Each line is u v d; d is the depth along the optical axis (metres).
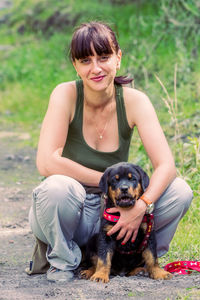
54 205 3.59
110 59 3.75
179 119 7.52
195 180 5.59
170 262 4.27
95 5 21.42
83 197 3.69
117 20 19.02
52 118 3.83
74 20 21.38
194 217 5.18
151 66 11.06
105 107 3.90
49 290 3.49
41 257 3.97
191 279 3.62
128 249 3.73
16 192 7.29
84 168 3.76
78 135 3.92
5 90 16.84
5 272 4.23
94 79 3.72
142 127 3.85
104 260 3.68
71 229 3.72
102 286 3.52
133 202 3.54
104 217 3.67
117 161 3.95
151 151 3.80
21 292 3.49
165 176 3.69
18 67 18.03
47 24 22.41
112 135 3.93
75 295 3.38
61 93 3.90
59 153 3.79
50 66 17.03
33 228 3.85
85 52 3.68
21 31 23.20
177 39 11.55
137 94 3.93
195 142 5.73
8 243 5.26
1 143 10.87
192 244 4.56
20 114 13.98
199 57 12.05
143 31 16.23
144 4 19.14
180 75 10.19
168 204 3.80
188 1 11.53
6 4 27.06
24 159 9.37
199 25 11.95
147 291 3.39
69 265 3.74
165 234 3.95
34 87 16.00
